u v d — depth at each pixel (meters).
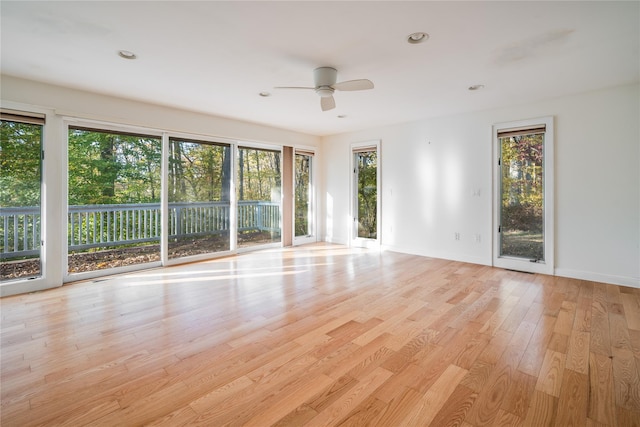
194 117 4.68
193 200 4.88
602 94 3.65
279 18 2.17
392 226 5.68
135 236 4.74
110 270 4.09
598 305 3.01
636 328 2.51
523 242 4.35
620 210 3.61
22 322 2.63
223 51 2.67
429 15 2.13
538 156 4.17
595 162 3.73
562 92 3.75
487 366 1.99
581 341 2.31
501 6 2.02
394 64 2.93
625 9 2.05
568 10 2.06
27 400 1.66
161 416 1.56
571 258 3.93
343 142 6.36
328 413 1.58
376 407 1.62
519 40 2.47
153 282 3.79
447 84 3.47
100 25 2.25
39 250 3.53
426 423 1.51
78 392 1.73
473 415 1.56
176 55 2.74
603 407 1.61
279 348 2.23
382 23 2.23
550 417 1.54
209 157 5.02
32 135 3.41
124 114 3.99
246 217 5.69
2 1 1.94
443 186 5.01
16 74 3.16
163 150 4.44
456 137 4.84
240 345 2.27
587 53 2.71
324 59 2.82
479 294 3.35
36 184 3.47
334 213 6.59
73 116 3.59
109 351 2.18
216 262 4.83
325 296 3.30
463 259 4.84
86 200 4.26
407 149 5.41
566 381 1.83
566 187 3.93
